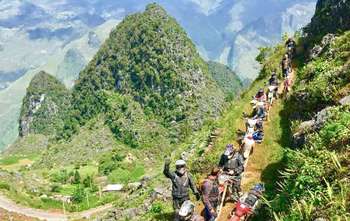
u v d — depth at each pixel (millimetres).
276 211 13000
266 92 32969
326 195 10766
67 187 172250
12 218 87375
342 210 9852
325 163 12383
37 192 139625
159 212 24375
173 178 14641
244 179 19594
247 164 21156
